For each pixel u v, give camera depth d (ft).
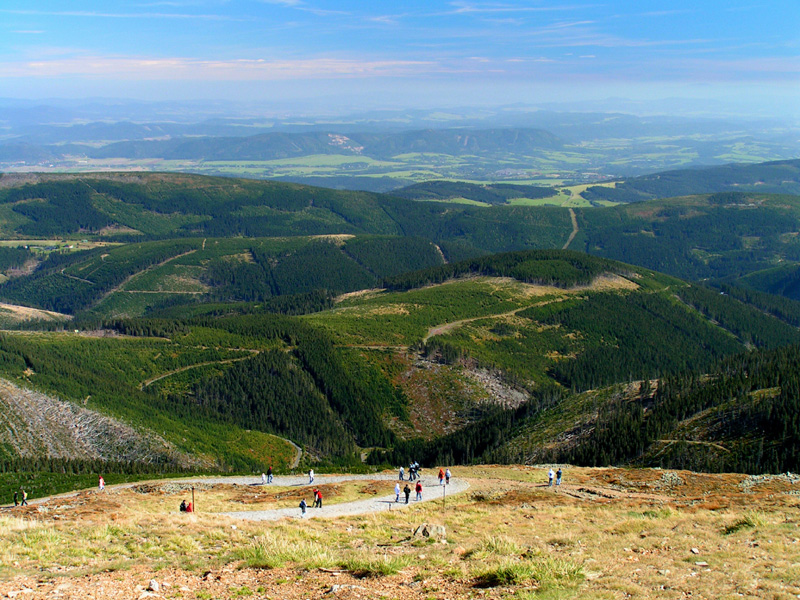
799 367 382.83
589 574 105.19
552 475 237.04
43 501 239.50
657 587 96.68
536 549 124.16
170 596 96.99
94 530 141.69
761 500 182.29
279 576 108.27
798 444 296.51
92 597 94.84
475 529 153.38
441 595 96.68
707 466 307.78
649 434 354.54
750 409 342.23
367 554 122.42
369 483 254.88
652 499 197.26
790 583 95.45
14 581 101.96
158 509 193.98
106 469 375.45
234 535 144.25
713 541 125.59
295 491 235.61
